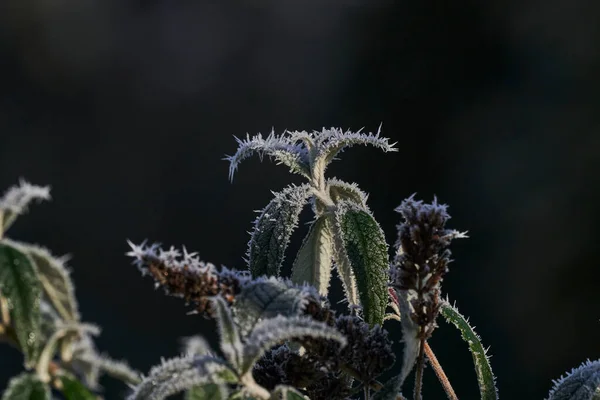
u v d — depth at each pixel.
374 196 5.25
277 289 0.80
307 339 0.82
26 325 0.77
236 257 5.55
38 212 5.75
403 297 0.82
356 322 0.83
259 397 0.78
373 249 0.86
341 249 0.88
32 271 0.77
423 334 0.81
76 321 0.82
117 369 0.84
